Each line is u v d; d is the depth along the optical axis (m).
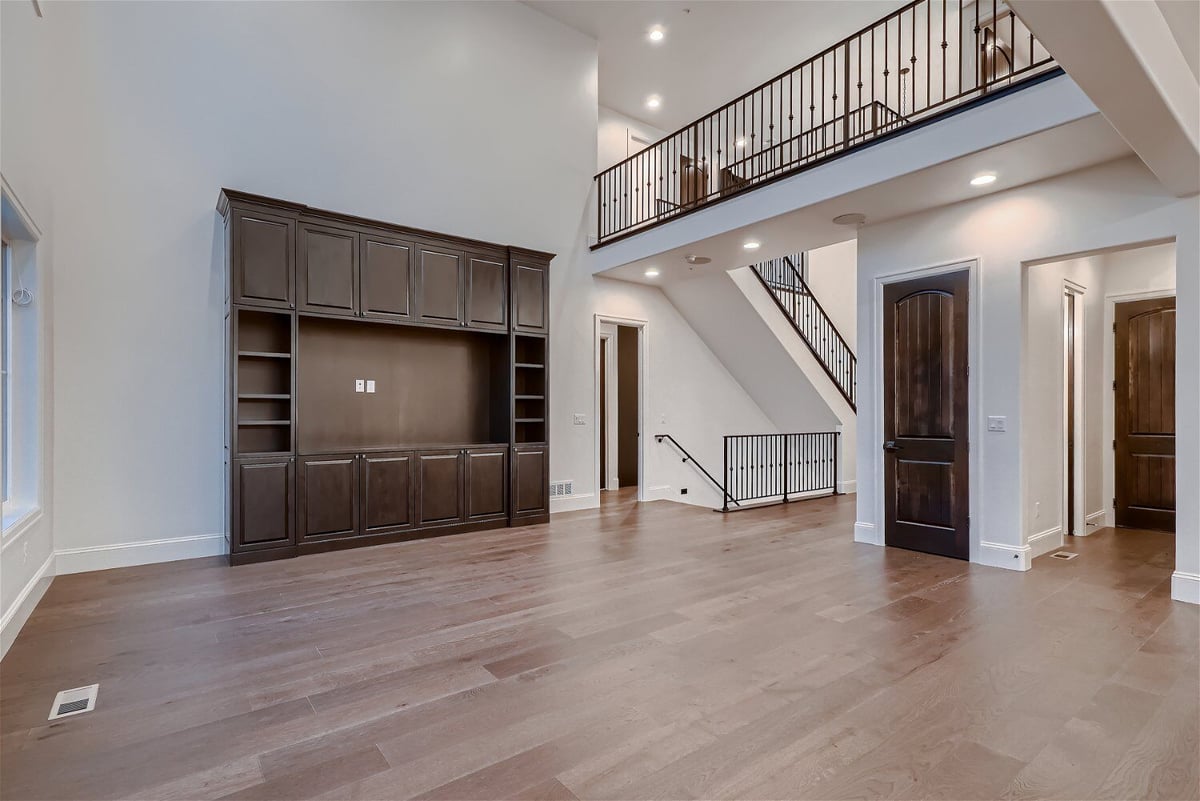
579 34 7.14
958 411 4.66
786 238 5.59
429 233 5.45
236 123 4.90
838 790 1.83
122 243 4.42
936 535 4.80
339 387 5.37
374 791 1.83
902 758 2.00
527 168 6.64
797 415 8.67
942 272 4.74
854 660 2.78
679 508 7.06
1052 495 4.98
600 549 4.99
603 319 7.25
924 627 3.19
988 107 3.64
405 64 5.82
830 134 8.64
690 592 3.81
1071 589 3.87
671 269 6.84
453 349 6.08
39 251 3.77
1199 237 3.58
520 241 6.56
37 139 3.71
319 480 4.82
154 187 4.55
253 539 4.50
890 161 4.16
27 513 3.50
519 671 2.67
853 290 10.36
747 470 8.16
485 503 5.77
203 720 2.26
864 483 5.28
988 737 2.12
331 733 2.16
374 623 3.26
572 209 7.00
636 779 1.88
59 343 4.17
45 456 3.91
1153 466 5.69
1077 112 3.28
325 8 5.36
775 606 3.54
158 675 2.63
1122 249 3.97
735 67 7.89
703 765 1.96
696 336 8.28
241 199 4.48
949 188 4.34
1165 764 1.96
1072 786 1.85
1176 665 2.71
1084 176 4.02
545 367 6.23
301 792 1.83
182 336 4.64
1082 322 5.53
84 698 2.42
